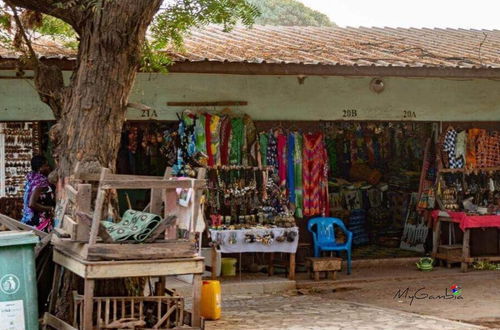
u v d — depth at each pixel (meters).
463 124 13.33
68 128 8.10
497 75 11.79
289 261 11.71
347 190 14.26
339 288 11.50
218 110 11.95
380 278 12.02
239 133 11.86
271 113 12.25
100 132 8.03
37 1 8.25
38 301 8.18
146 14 8.03
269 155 12.08
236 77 12.05
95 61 8.04
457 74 11.59
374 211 14.34
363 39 14.44
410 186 14.20
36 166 9.79
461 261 12.62
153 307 7.73
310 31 15.51
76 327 7.36
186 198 7.53
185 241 7.39
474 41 15.12
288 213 11.74
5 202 11.17
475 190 13.25
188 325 7.66
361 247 14.09
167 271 7.29
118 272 7.11
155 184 7.30
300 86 12.40
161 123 11.77
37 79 8.38
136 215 7.51
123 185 7.16
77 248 7.34
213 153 11.66
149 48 9.92
